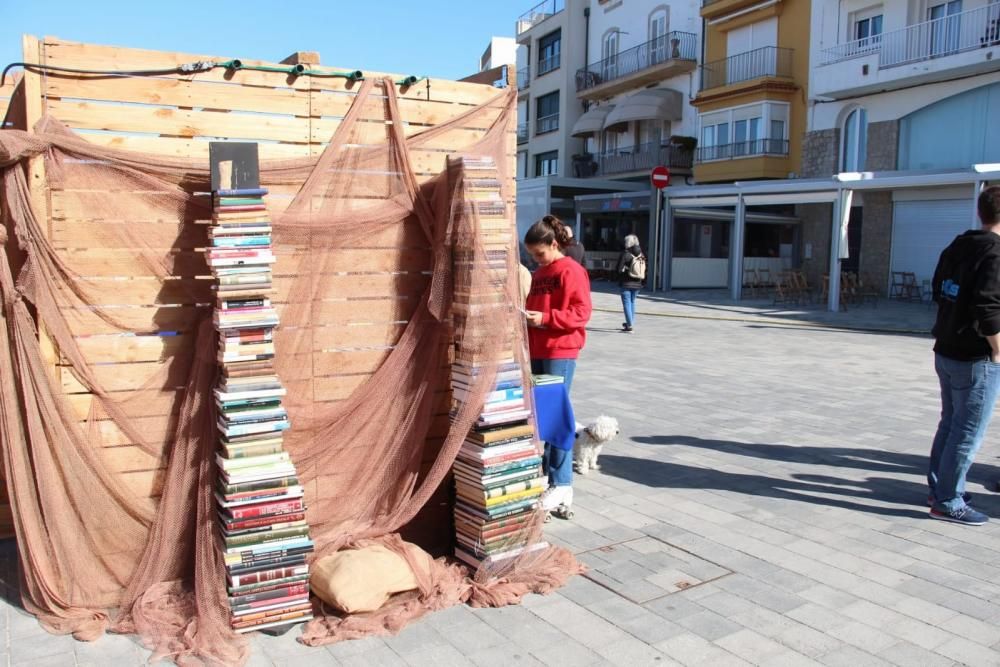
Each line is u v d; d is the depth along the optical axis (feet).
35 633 11.73
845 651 11.39
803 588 13.46
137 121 12.92
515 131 15.85
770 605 12.80
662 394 30.01
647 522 16.56
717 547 15.23
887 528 16.30
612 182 98.22
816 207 84.99
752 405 28.17
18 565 13.38
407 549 13.51
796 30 89.20
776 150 91.61
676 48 105.19
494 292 14.01
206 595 11.78
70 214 12.52
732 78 97.09
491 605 12.70
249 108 13.65
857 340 46.83
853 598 13.09
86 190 12.59
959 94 71.51
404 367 14.53
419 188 14.87
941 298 16.72
